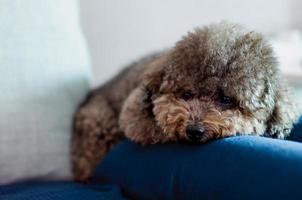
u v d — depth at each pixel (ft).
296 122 3.32
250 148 2.76
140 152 3.36
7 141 3.67
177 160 3.02
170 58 3.34
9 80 3.73
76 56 4.23
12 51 3.77
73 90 4.16
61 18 4.10
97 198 3.25
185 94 3.24
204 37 3.28
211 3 5.92
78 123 4.14
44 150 3.87
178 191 2.94
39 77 3.89
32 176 3.84
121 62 5.59
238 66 3.09
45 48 3.96
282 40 5.81
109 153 3.73
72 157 4.09
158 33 5.71
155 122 3.34
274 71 3.21
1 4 3.77
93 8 5.33
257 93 3.09
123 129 3.69
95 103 4.28
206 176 2.80
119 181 3.43
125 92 4.25
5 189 3.56
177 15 5.76
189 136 3.01
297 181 2.44
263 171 2.59
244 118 3.13
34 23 3.91
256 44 3.22
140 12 5.57
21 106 3.76
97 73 5.51
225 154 2.81
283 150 2.65
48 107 3.92
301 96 4.41
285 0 6.39
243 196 2.59
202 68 3.14
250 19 6.21
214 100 3.17
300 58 5.49
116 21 5.48
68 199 3.25
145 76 3.49
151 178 3.14
